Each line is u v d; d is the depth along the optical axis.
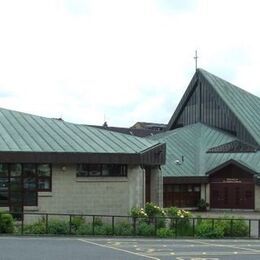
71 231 26.44
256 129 60.06
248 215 47.47
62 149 32.50
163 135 61.94
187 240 26.50
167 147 57.41
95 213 32.84
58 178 32.25
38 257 17.58
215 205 53.53
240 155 56.38
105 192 33.16
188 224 29.77
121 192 33.50
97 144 34.53
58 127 36.94
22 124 35.97
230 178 53.16
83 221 28.02
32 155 31.42
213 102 64.31
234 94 65.38
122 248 21.20
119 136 37.47
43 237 24.84
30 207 31.61
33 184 31.86
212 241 26.31
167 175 52.03
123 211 33.38
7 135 33.47
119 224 28.44
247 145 58.44
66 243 22.48
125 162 33.28
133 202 33.69
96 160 32.62
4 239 23.38
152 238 26.94
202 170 54.09
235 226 29.77
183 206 52.88
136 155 33.56
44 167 32.12
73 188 32.50
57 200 32.12
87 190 32.78
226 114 62.31
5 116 36.66
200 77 66.31
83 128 37.81
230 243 25.30
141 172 34.59
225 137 60.47
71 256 18.06
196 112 66.81
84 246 21.48
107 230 27.11
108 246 21.83
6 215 25.73
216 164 54.97
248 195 52.47
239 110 62.12
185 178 52.59
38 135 34.44
